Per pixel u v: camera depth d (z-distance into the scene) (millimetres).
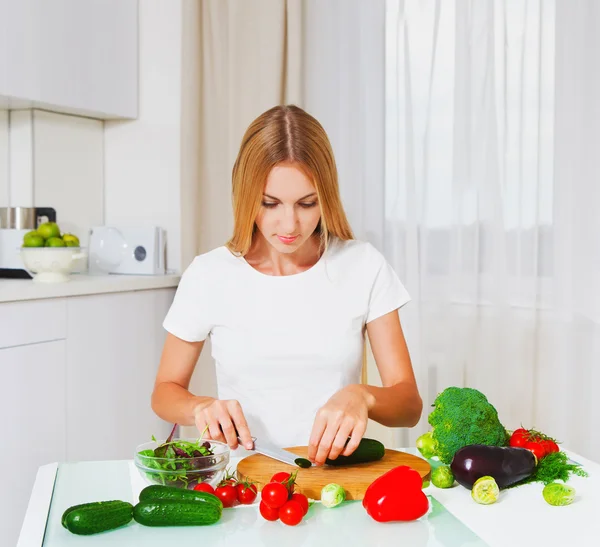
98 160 3008
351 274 1553
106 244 2832
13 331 2125
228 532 902
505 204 2396
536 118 2342
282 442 1506
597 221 2252
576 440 2311
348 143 2607
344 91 2605
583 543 879
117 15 2814
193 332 1541
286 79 2658
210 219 2783
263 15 2621
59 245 2395
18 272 2484
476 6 2404
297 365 1511
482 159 2422
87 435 2400
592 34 2242
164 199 2928
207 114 2758
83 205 2947
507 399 2406
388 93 2572
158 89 2914
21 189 2744
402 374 1519
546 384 2359
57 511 966
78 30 2637
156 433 2697
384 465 1125
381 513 927
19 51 2402
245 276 1532
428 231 2518
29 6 2430
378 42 2547
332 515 961
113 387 2498
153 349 2678
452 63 2467
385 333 1563
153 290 2670
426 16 2494
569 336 2312
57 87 2562
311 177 1341
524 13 2338
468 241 2445
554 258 2328
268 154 1323
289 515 917
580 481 1094
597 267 2260
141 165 2961
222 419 1153
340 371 1519
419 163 2531
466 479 1043
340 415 1125
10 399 2129
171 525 916
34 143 2717
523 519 953
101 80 2760
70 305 2314
